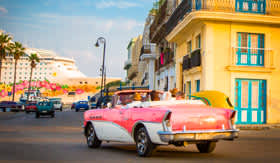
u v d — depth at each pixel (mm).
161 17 32438
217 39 21344
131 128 8648
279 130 18109
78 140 12828
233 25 21469
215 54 21281
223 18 20719
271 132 16891
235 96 21453
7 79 184375
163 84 33938
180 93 9594
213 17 20641
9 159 8031
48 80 143875
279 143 11852
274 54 21938
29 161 7742
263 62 21938
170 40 27641
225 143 11812
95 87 139000
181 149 10062
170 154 8875
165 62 31969
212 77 21156
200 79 22062
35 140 12695
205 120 7824
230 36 21438
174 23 26656
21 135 14766
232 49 21375
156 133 7699
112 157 8383
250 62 21797
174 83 29188
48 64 185375
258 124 21125
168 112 7434
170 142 7641
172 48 30406
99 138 10180
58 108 57812
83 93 139625
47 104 34031
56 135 14875
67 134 15398
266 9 21859
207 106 8625
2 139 12984
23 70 184750
